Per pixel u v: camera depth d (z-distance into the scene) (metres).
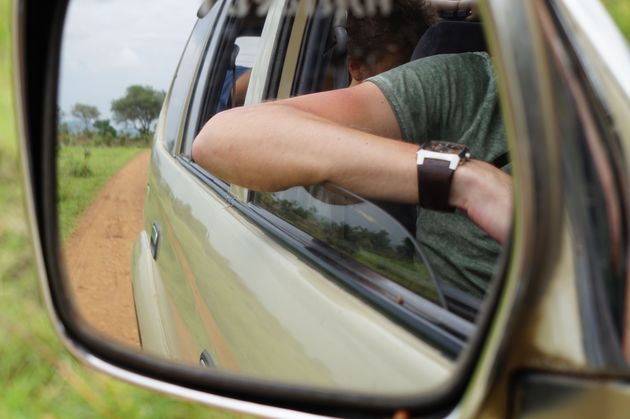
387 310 1.05
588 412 0.67
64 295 1.12
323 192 1.30
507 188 1.13
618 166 0.75
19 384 3.07
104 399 2.87
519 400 0.67
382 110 1.39
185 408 2.76
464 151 1.17
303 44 1.70
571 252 0.68
